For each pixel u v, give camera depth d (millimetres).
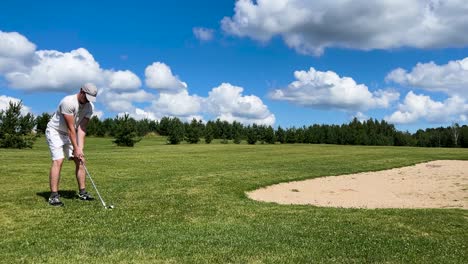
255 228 7613
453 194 13367
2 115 42781
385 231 7605
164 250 6129
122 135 52062
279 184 14570
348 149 44656
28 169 16875
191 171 18469
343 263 5801
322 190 14008
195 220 8172
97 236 6836
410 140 97188
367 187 14852
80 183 9766
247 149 44562
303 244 6613
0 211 8383
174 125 68750
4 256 5758
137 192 11156
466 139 94562
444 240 7160
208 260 5738
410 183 15859
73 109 8891
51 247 6211
